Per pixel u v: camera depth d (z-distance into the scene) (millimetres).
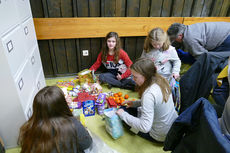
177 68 1981
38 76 1807
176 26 1973
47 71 2471
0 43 1001
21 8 1414
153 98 1211
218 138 601
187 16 2518
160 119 1342
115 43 2090
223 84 1479
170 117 1354
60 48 2336
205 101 827
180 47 2744
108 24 2277
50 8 2035
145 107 1230
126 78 2295
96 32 2297
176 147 1008
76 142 879
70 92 2102
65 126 821
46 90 822
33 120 845
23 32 1414
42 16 2072
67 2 2059
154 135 1456
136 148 1479
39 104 796
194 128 854
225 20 2637
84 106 1778
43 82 2033
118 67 2297
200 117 789
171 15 2453
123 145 1500
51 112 810
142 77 1255
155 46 1876
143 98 1247
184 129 967
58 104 822
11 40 1144
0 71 1089
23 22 1449
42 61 2379
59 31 2174
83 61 2523
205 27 1986
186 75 1565
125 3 2234
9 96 1202
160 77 1271
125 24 2332
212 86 1552
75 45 2371
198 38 1950
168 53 1956
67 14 2127
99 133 1612
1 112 1259
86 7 2137
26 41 1479
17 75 1217
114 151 1412
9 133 1373
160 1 2318
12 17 1187
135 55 2688
